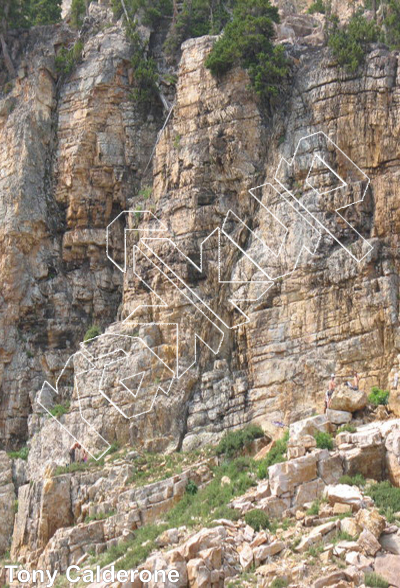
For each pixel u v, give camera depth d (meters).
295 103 47.88
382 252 43.97
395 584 32.12
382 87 45.84
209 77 49.88
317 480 36.50
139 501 40.88
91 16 61.00
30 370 51.12
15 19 60.31
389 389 41.62
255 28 49.59
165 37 58.81
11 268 52.34
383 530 33.66
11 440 50.28
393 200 44.34
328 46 48.72
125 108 54.69
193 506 38.72
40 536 42.69
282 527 35.28
